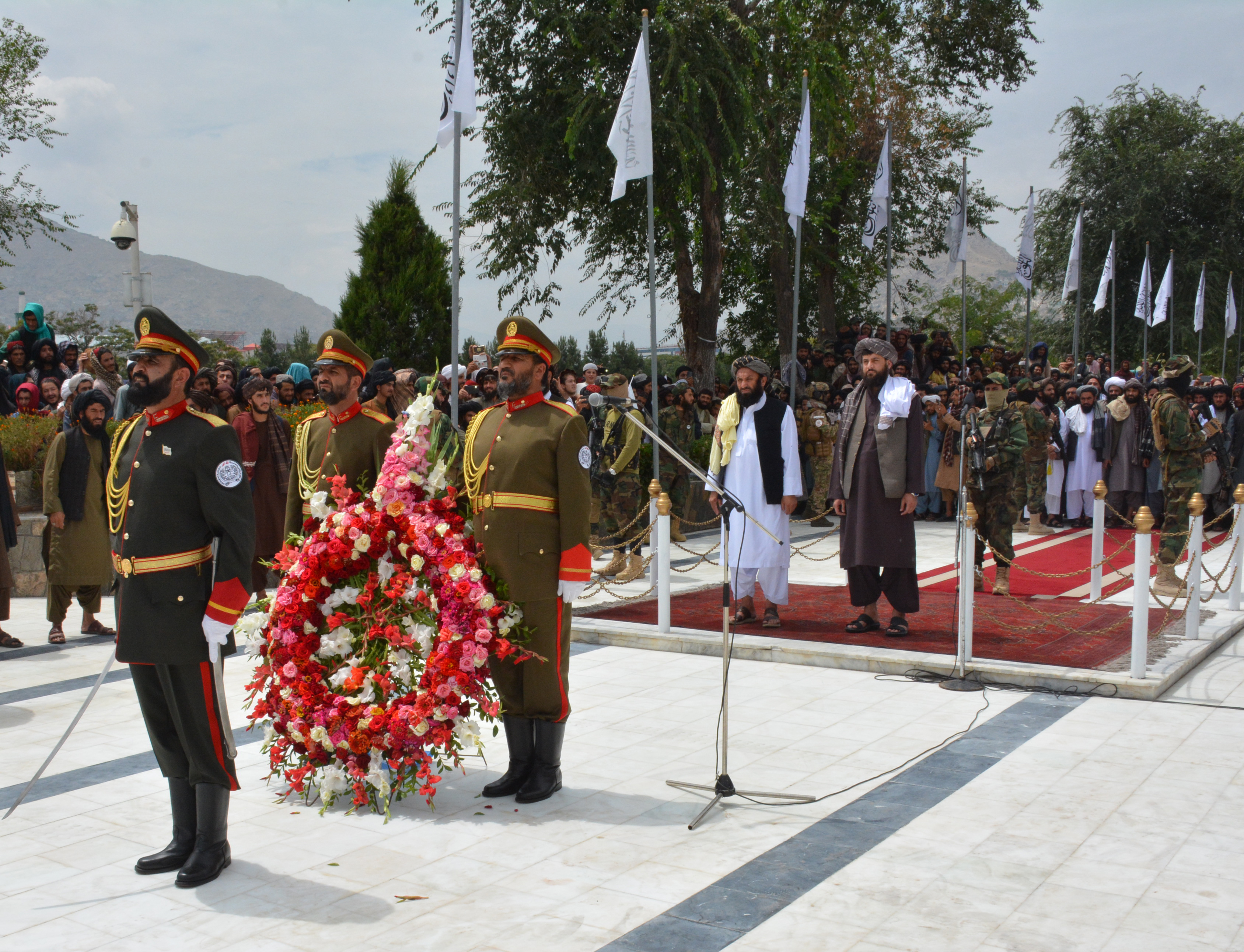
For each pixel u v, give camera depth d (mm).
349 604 5027
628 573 11297
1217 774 5152
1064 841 4344
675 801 4898
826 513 16453
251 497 4246
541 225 19859
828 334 24109
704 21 17344
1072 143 35125
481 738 5352
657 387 10656
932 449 16672
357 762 4820
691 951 3430
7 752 5875
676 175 18297
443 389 11914
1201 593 10250
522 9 17906
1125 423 15680
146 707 4254
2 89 27531
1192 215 34344
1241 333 35438
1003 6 26000
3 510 8523
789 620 8875
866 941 3488
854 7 23547
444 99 9281
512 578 4938
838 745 5703
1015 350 21094
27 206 28484
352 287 20500
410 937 3578
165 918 3770
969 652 7230
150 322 4105
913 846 4305
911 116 25938
